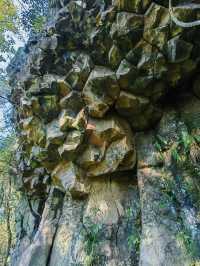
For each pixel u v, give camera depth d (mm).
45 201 8375
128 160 6293
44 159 7156
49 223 7145
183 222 5230
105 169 6402
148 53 5625
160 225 5379
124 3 5438
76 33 6457
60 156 6883
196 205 5277
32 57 6910
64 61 6664
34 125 7082
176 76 5969
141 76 5887
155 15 5297
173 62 5621
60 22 6477
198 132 5871
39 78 6875
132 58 5781
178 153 5848
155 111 6430
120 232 5992
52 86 6598
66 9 6496
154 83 6016
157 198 5684
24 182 8375
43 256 6617
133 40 5625
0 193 11281
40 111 6887
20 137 8008
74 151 6461
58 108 6766
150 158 6168
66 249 6301
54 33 6633
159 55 5574
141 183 6020
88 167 6617
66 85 6477
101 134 6242
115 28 5602
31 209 8820
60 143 6664
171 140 6070
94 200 6535
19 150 8562
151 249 5184
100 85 6051
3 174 10867
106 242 5926
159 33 5367
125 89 6098
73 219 6641
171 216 5387
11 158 9680
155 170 5988
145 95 6227
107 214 6266
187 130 5973
